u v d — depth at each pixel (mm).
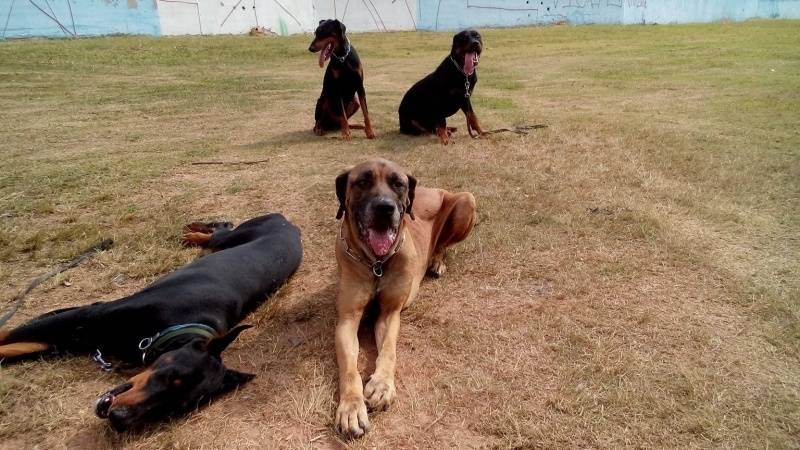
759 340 1793
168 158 3750
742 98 5457
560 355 1739
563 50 10625
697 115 4785
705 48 9984
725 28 14703
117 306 1707
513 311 1996
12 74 7184
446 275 2279
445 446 1403
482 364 1712
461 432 1449
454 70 4086
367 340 1889
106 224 2691
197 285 1822
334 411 1518
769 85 6113
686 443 1396
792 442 1396
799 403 1521
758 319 1899
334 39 4145
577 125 4426
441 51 11266
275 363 1731
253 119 5098
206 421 1479
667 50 9961
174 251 2418
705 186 3105
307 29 15531
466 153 3846
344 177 1985
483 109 5355
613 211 2795
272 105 5742
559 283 2164
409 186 2033
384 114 5371
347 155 3844
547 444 1396
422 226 2225
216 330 1764
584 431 1432
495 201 2982
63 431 1427
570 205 2887
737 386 1586
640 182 3184
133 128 4676
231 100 5980
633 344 1782
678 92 5969
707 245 2418
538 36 13367
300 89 6746
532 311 1992
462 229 2340
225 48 10430
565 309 1993
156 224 2691
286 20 14969
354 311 1826
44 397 1542
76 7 11320
